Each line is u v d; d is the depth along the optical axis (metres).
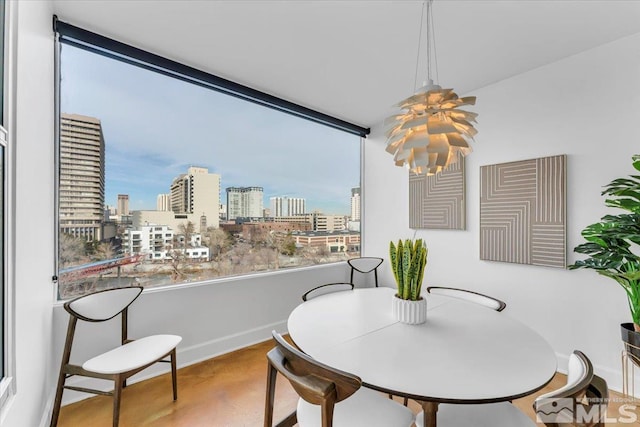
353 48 2.23
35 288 1.45
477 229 2.92
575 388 0.85
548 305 2.44
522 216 2.57
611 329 2.13
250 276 2.90
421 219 3.40
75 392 1.92
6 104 1.07
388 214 3.82
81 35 1.95
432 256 3.30
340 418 1.14
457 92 2.97
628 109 2.09
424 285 3.36
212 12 1.84
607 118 2.17
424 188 3.37
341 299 1.98
